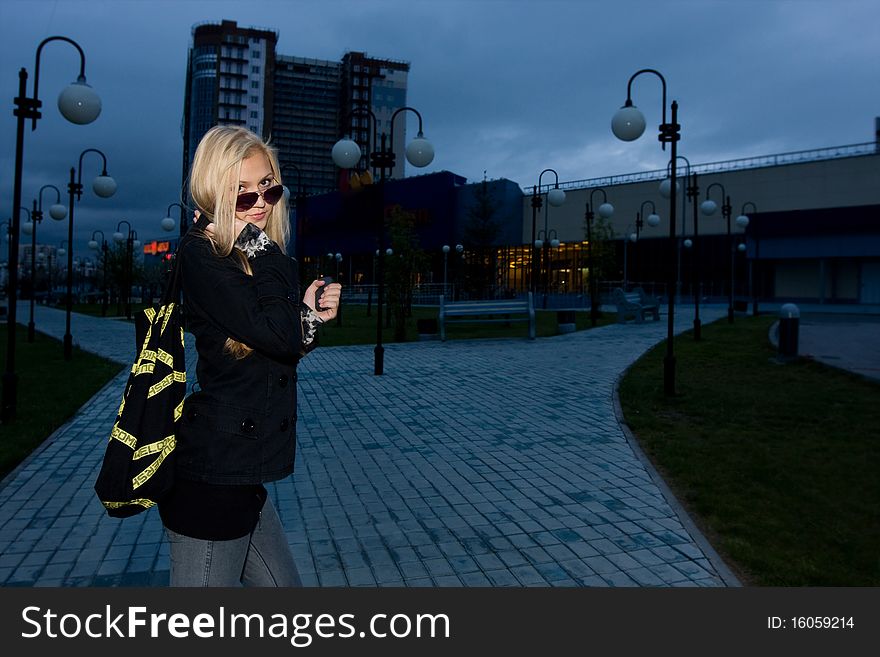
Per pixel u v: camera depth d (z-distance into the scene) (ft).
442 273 199.82
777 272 148.46
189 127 442.91
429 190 204.74
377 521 14.16
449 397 29.55
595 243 101.35
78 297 255.50
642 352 45.93
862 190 143.64
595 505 15.17
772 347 44.91
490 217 170.81
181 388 5.32
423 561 12.01
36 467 18.35
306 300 5.76
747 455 18.88
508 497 15.79
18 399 28.66
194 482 5.22
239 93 437.99
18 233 24.09
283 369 5.55
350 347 52.80
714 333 58.23
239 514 5.37
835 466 17.60
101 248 147.74
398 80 484.33
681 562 11.90
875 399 26.25
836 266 138.92
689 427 22.84
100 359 46.14
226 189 5.42
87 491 16.25
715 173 164.04
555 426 23.57
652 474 17.48
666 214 170.19
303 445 20.99
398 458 19.38
